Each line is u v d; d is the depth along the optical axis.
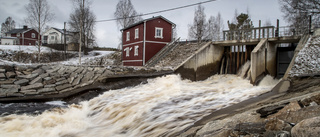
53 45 54.03
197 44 27.28
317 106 5.16
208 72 23.98
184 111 9.70
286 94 10.26
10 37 64.94
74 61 42.31
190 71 21.61
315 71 14.14
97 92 15.16
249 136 4.91
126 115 10.44
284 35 20.52
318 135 3.86
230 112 8.27
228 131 5.37
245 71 22.66
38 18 37.78
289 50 22.00
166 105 11.10
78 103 13.93
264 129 5.05
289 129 4.68
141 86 16.50
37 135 8.76
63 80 18.27
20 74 18.05
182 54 25.94
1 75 16.92
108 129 9.26
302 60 15.45
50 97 14.53
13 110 11.98
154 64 26.23
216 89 15.12
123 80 16.88
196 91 14.38
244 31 22.97
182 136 6.40
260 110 6.37
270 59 21.41
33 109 12.34
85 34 54.75
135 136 7.96
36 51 47.09
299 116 5.10
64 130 9.33
